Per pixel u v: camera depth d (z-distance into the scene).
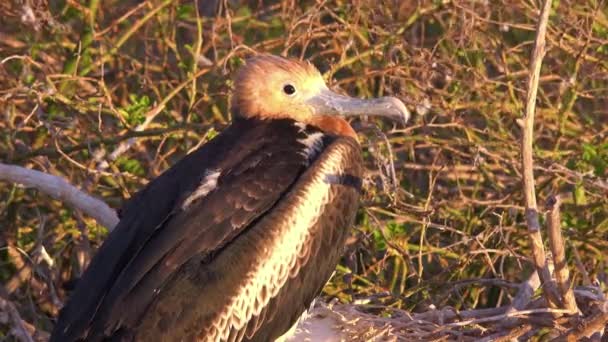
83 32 14.17
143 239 10.45
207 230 10.45
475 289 13.05
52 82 13.67
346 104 11.80
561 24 14.38
